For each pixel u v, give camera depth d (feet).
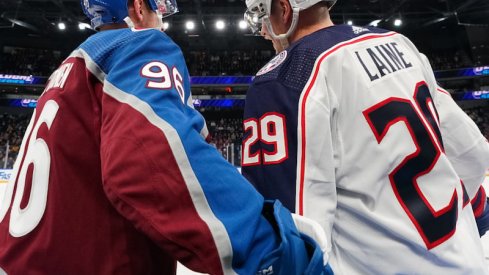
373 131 3.02
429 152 3.10
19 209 2.50
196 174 1.85
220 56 74.13
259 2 3.70
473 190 4.19
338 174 3.10
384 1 57.77
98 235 2.31
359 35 3.43
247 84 66.69
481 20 65.87
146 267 2.34
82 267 2.26
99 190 2.39
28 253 2.32
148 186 1.80
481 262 3.13
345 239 3.11
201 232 1.73
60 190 2.35
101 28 3.39
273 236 1.92
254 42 74.49
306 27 3.66
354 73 3.11
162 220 1.78
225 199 1.87
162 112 1.98
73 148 2.43
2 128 61.72
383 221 2.93
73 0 56.29
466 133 3.97
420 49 71.97
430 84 3.75
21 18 61.05
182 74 2.49
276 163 2.87
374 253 2.97
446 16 60.18
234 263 1.74
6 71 66.33
